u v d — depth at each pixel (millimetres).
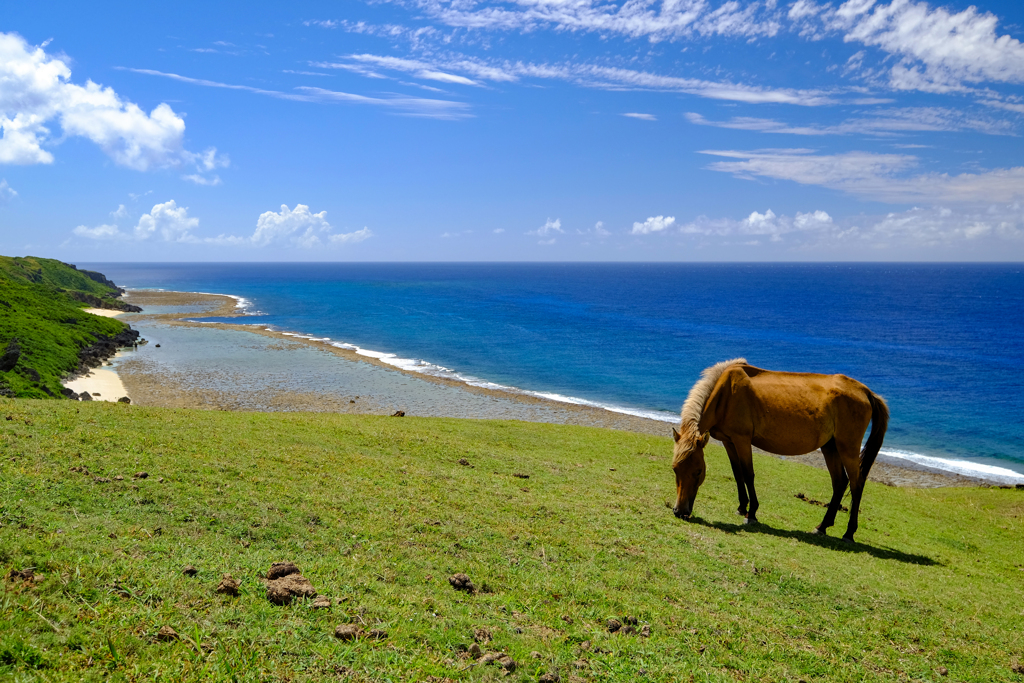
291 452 13523
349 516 9906
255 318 97375
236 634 5719
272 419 17750
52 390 35438
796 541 12500
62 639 5086
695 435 12828
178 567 6863
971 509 19656
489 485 13484
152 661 5070
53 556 6414
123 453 10844
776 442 13328
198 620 5836
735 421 13344
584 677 6219
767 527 13383
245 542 8195
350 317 102562
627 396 48469
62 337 50875
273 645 5652
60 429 11688
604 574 9172
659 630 7570
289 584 6809
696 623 7898
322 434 16406
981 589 11133
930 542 14656
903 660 7707
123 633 5340
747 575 9953
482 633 6684
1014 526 17266
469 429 21719
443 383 50531
